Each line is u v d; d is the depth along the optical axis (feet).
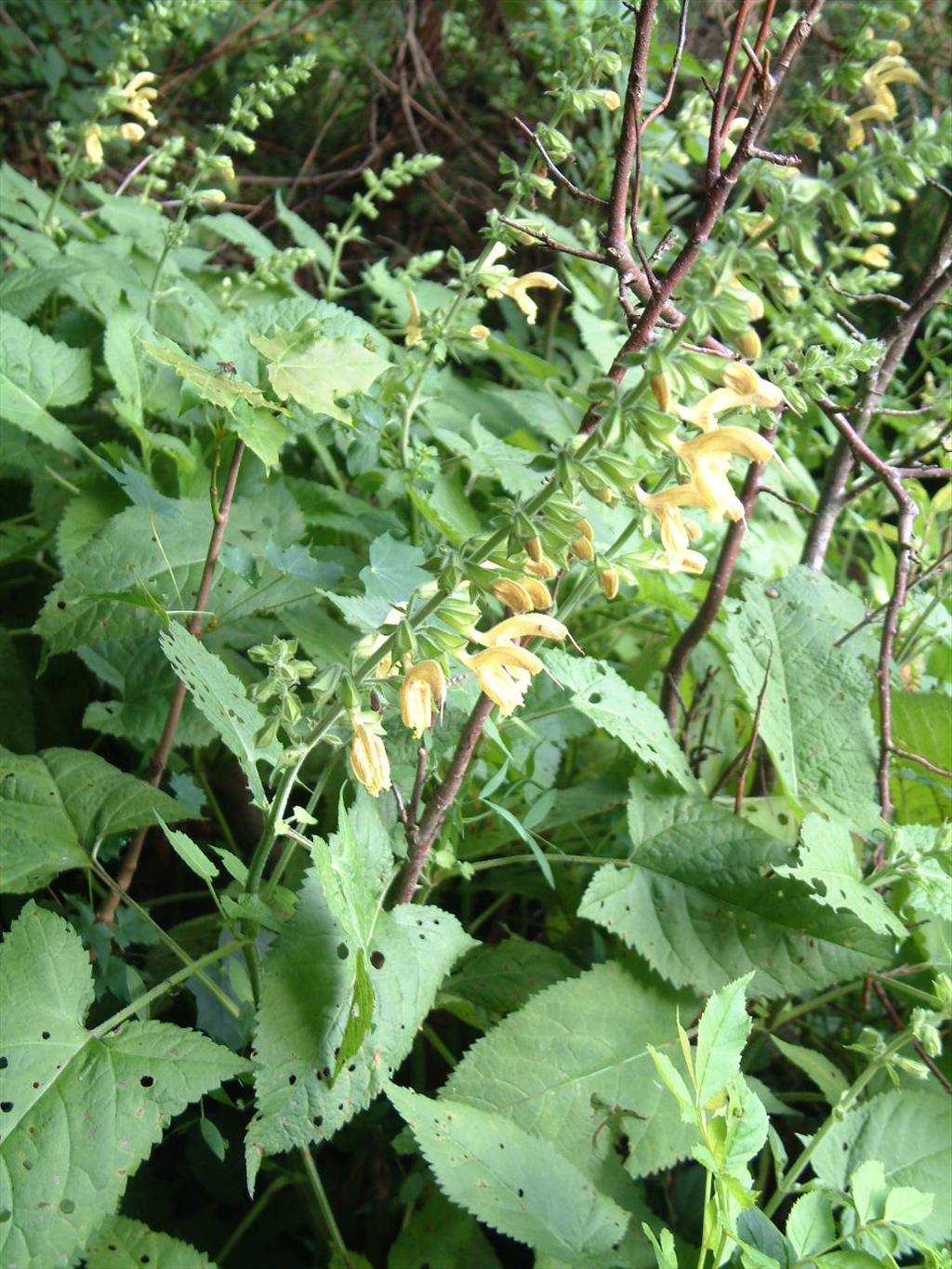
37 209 3.26
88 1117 1.49
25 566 2.72
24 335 2.36
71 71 5.50
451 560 1.43
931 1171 1.83
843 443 2.48
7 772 1.88
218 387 1.78
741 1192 1.44
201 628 2.07
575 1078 1.83
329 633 2.26
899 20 2.12
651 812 2.09
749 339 1.36
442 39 5.28
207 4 2.95
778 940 1.98
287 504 2.38
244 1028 1.78
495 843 2.15
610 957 2.24
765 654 2.27
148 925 2.02
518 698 1.46
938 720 2.26
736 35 1.72
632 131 1.79
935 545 2.88
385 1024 1.68
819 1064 2.02
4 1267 1.39
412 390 2.41
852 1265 1.56
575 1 3.16
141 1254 1.53
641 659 2.72
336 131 5.66
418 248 5.37
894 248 4.35
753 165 1.97
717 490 1.40
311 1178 1.90
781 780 2.27
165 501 2.04
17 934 1.58
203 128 5.84
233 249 5.16
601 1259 1.57
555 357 4.03
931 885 1.91
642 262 1.83
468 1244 1.87
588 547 1.48
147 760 2.38
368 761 1.48
